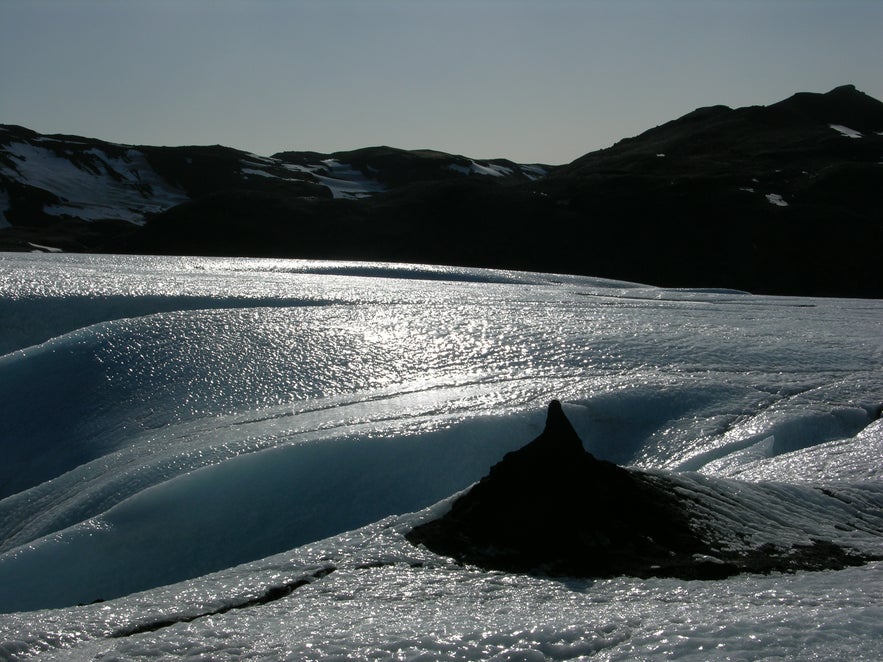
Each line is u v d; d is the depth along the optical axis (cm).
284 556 659
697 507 714
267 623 509
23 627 525
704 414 1409
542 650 440
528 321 2062
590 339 1888
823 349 1866
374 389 1570
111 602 593
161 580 1003
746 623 466
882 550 684
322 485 1134
